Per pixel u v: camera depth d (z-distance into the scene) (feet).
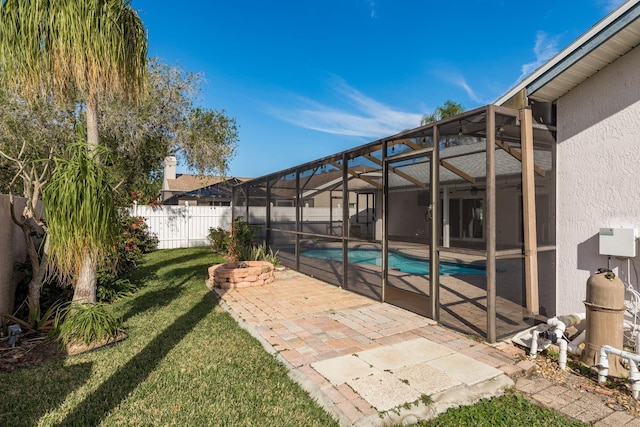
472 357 12.40
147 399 9.98
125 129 34.83
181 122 41.55
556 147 15.62
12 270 16.66
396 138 19.17
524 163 14.35
